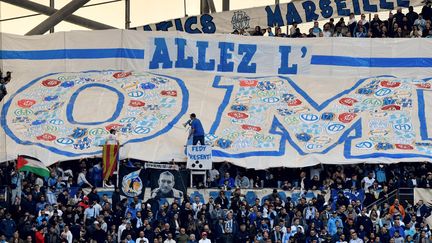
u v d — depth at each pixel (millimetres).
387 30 65500
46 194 54000
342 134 59281
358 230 51281
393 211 52156
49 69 65062
